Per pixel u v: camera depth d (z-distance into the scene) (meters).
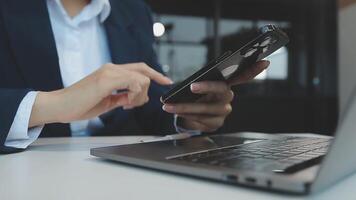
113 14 1.03
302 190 0.26
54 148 0.58
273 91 3.84
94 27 1.00
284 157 0.36
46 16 0.88
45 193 0.29
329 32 3.82
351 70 2.72
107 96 0.62
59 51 0.92
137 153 0.42
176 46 3.97
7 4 0.86
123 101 0.65
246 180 0.28
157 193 0.29
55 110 0.58
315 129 3.48
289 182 0.26
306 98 3.57
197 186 0.31
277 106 3.21
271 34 0.52
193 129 0.76
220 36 4.02
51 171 0.38
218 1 4.01
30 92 0.60
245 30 4.05
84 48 0.96
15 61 0.83
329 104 3.58
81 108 0.58
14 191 0.30
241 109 2.71
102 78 0.58
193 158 0.37
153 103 1.02
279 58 3.91
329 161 0.25
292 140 0.55
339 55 2.90
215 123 0.76
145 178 0.34
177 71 3.98
